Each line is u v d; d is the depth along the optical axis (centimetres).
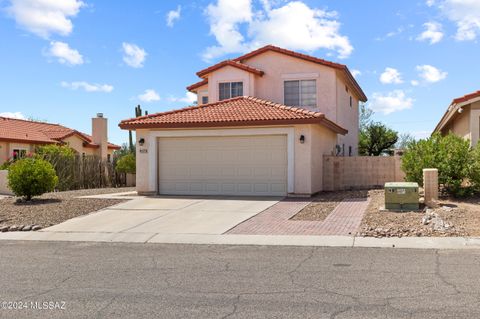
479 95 1825
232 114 1834
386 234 1016
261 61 2320
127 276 732
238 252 905
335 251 890
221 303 586
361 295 605
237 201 1631
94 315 551
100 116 3859
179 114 1936
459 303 564
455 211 1216
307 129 1723
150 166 1888
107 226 1223
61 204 1600
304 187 1719
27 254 922
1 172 2142
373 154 4297
